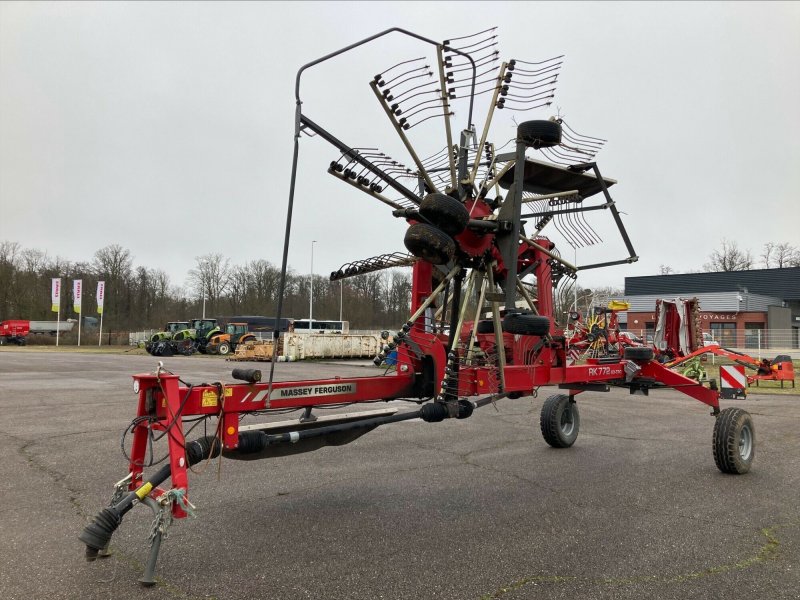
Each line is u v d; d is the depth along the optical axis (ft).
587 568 11.77
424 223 13.58
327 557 12.22
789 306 172.45
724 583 11.10
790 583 11.12
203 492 17.21
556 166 19.51
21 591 10.46
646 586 10.95
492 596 10.49
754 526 14.44
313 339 98.84
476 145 17.19
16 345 181.06
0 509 15.38
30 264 233.76
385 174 14.58
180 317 248.32
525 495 17.12
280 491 17.35
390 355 16.49
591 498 16.85
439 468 20.51
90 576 11.14
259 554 12.36
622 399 44.57
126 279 240.32
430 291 17.88
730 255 234.79
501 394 17.07
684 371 48.08
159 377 10.93
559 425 24.12
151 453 11.60
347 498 16.66
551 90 15.85
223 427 12.20
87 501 16.12
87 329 212.23
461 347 17.06
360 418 15.89
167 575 11.23
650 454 23.26
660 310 54.70
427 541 13.24
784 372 52.42
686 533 13.89
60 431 27.02
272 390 12.94
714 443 19.90
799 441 26.61
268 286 245.45
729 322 155.22
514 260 15.05
